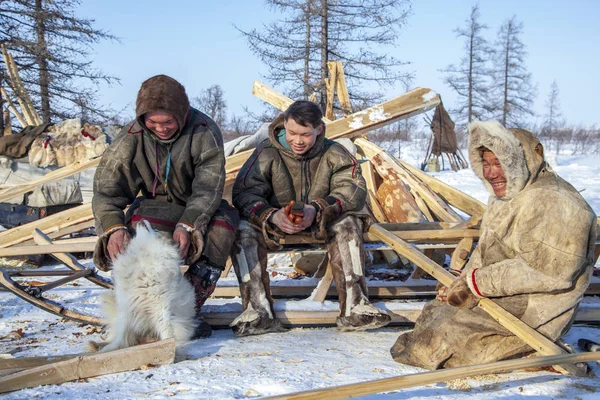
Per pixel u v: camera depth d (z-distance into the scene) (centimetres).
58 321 480
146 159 417
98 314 491
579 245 298
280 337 405
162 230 412
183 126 410
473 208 691
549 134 6062
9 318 491
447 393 286
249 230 425
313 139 428
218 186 412
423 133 5916
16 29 2030
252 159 446
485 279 314
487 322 326
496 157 313
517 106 4778
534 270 303
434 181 720
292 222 405
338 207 417
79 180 915
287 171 443
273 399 231
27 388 297
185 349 370
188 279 403
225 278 582
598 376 314
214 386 293
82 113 2150
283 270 688
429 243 516
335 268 419
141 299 353
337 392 240
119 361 323
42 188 852
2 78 1853
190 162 416
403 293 489
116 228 393
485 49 4578
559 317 315
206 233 405
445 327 331
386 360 346
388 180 693
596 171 2766
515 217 316
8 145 950
